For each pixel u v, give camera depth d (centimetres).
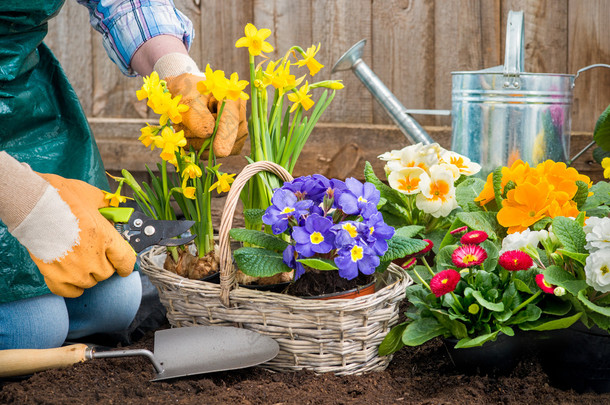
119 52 166
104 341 169
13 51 149
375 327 134
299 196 134
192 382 127
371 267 127
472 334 131
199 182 147
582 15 240
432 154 170
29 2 146
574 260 131
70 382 125
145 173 269
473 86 196
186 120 136
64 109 168
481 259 127
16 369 128
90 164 161
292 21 262
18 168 127
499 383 129
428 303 137
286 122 157
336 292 135
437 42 254
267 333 133
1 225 140
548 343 134
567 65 245
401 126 219
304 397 123
